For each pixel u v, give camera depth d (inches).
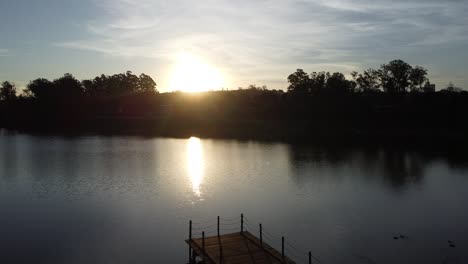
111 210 1808.6
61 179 2477.9
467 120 5162.4
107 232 1524.4
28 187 2267.5
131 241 1429.6
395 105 6225.4
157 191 2167.8
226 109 7746.1
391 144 4347.9
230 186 2298.2
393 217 1695.4
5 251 1352.1
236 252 1102.4
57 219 1683.1
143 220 1664.6
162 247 1374.3
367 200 1978.3
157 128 6614.2
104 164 3046.3
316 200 1984.5
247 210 1808.6
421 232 1509.6
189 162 3166.8
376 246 1369.3
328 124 6166.3
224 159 3336.6
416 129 5349.4
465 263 1234.6
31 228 1574.8
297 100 7066.9
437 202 1934.1
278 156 3511.3
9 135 5452.8
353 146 4210.1
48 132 5940.0
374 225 1590.8
